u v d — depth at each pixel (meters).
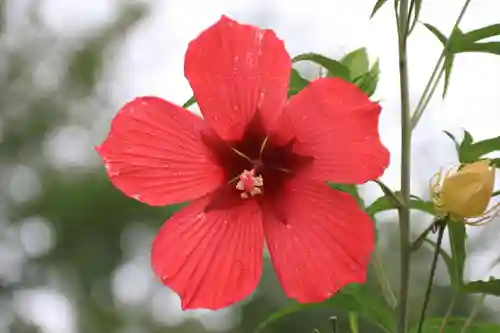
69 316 3.00
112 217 2.99
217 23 0.85
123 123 0.86
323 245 0.86
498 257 0.91
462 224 0.88
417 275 1.60
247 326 2.22
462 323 0.92
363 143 0.85
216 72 0.86
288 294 0.86
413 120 0.88
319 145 0.86
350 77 0.92
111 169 0.86
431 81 0.88
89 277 3.00
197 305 0.87
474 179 0.84
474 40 0.88
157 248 0.87
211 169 0.88
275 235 0.87
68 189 3.04
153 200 0.87
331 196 0.86
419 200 0.89
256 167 0.88
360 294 0.92
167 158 0.87
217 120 0.87
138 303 2.93
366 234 0.85
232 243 0.87
